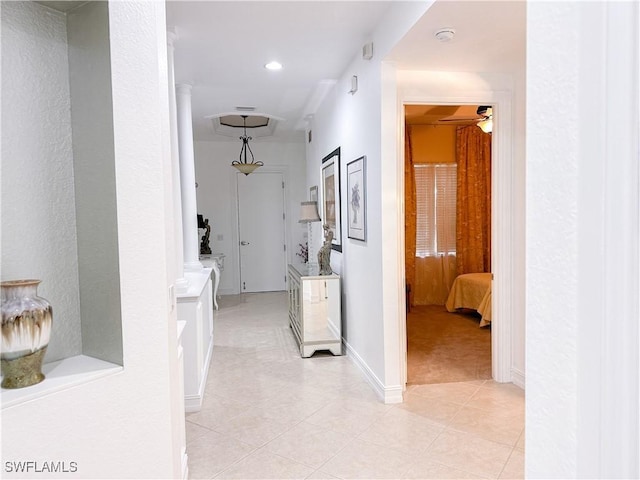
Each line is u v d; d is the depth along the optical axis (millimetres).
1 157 1371
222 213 7930
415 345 4574
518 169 3379
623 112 482
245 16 2961
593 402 523
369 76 3367
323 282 4379
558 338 588
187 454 2523
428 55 2965
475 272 6434
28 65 1436
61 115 1528
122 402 1502
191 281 3717
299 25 3125
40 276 1485
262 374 3846
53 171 1513
